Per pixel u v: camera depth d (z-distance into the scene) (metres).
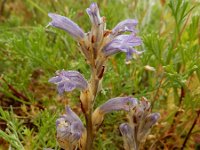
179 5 0.14
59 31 0.15
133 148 0.10
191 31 0.14
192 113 0.14
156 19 0.20
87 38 0.09
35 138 0.13
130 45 0.09
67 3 0.19
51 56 0.14
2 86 0.15
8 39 0.14
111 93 0.14
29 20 0.20
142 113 0.10
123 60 0.15
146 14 0.18
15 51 0.15
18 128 0.12
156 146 0.14
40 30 0.15
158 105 0.15
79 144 0.10
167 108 0.15
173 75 0.13
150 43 0.13
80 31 0.09
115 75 0.14
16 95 0.15
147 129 0.10
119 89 0.14
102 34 0.09
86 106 0.10
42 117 0.12
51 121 0.12
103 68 0.10
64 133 0.09
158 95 0.15
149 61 0.15
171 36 0.16
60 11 0.17
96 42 0.09
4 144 0.14
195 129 0.14
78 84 0.09
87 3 0.18
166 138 0.14
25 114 0.14
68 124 0.10
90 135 0.10
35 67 0.16
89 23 0.17
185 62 0.14
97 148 0.13
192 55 0.13
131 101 0.10
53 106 0.14
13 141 0.11
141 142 0.10
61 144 0.10
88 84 0.10
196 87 0.14
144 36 0.14
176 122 0.14
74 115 0.10
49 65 0.14
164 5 0.18
